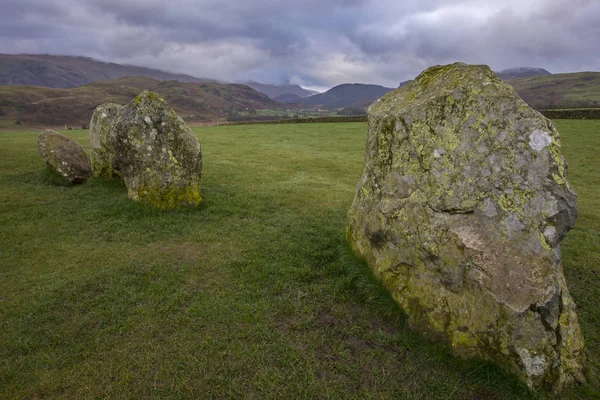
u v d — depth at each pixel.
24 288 5.98
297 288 6.02
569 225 4.12
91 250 7.42
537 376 3.83
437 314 4.57
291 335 4.89
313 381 4.12
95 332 4.90
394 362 4.43
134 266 6.69
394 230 5.30
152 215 9.19
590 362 4.48
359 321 5.16
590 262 7.39
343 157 20.42
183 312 5.36
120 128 9.42
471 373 4.12
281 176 14.86
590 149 22.44
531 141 4.22
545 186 4.08
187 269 6.64
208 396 3.92
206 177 14.02
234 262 6.89
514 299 3.88
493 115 4.52
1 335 4.81
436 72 5.71
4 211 9.50
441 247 4.59
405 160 5.34
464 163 4.64
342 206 10.79
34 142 22.27
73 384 4.05
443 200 4.74
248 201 10.82
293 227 8.77
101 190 11.38
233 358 4.46
